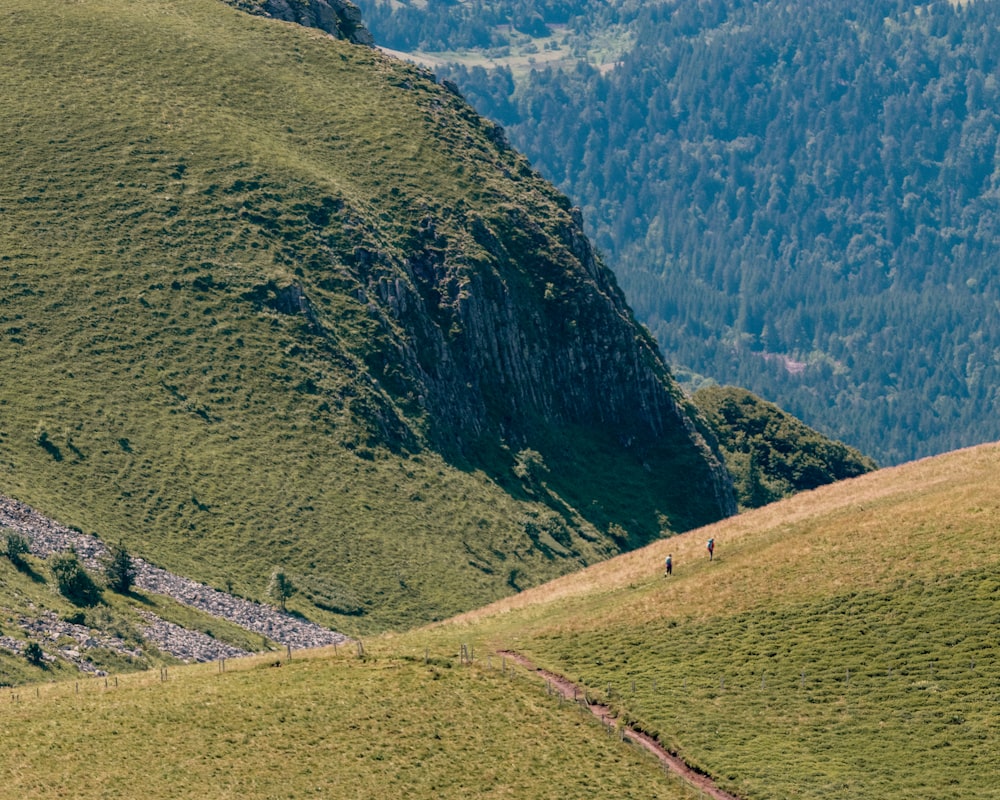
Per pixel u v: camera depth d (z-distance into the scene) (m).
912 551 94.50
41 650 97.88
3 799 70.25
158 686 85.56
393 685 85.31
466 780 75.50
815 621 89.81
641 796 75.19
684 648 89.75
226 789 72.88
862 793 74.38
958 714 79.56
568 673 88.25
